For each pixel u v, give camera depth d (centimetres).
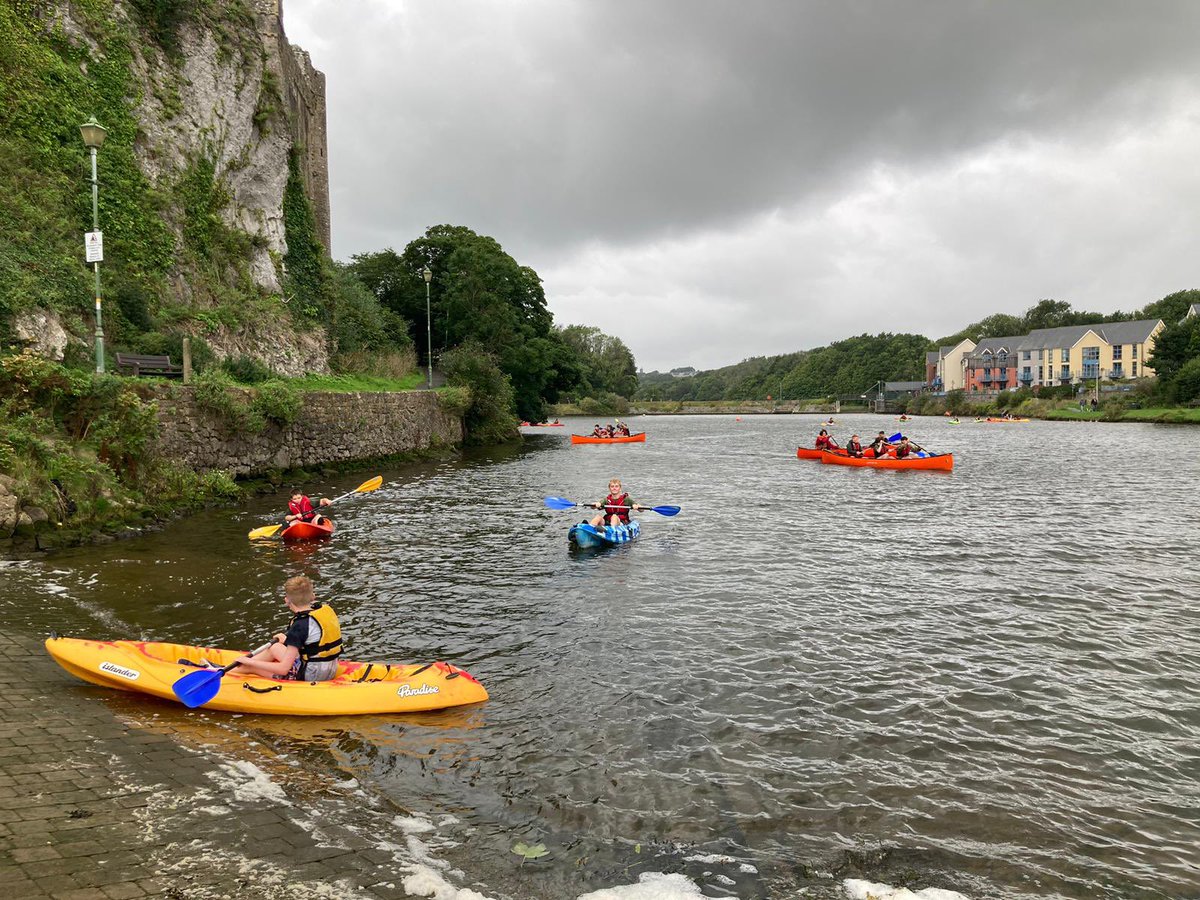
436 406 3494
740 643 822
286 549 1268
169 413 1667
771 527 1543
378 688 639
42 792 436
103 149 2273
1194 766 567
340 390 2784
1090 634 864
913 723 631
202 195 2714
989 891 416
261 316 2752
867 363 15162
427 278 3947
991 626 890
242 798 468
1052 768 560
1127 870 439
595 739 592
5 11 2072
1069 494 2038
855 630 870
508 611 936
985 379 11038
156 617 862
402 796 499
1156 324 9331
